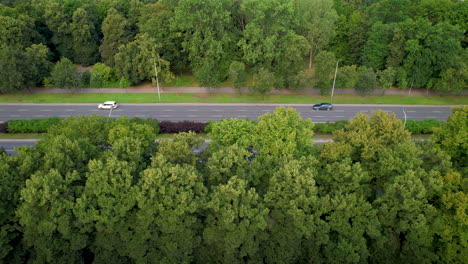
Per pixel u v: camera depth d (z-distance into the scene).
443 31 79.50
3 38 84.88
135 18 101.94
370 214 35.31
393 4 93.31
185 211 34.16
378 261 37.75
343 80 81.62
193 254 37.34
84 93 85.44
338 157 38.19
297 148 41.03
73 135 40.44
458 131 42.19
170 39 87.62
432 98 86.38
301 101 83.62
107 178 33.25
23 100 80.00
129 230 34.94
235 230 33.03
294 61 83.44
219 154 36.38
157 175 32.66
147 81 93.31
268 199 34.59
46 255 35.00
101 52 92.00
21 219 31.77
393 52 82.56
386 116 41.31
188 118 73.06
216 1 78.12
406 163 36.56
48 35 100.00
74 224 33.81
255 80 80.06
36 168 36.22
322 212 35.12
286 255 36.06
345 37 97.56
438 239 36.88
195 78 94.06
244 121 42.72
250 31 79.62
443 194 35.38
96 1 109.56
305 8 86.25
